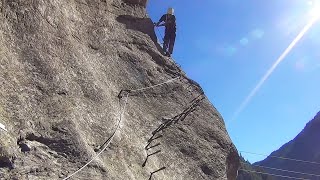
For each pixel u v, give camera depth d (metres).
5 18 11.30
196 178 14.33
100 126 11.62
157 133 14.55
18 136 9.22
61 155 9.53
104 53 15.79
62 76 11.80
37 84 10.81
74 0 15.79
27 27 11.89
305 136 195.50
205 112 17.52
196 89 18.38
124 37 17.75
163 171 13.17
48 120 10.16
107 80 14.59
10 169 8.41
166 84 17.11
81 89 12.20
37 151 9.22
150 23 19.80
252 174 80.44
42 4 12.88
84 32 15.38
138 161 12.14
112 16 18.06
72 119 10.61
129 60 16.81
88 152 9.92
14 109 9.62
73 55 13.09
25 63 11.05
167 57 19.09
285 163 183.00
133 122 13.82
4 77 10.00
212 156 15.58
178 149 14.76
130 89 15.46
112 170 10.39
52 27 12.95
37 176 8.61
